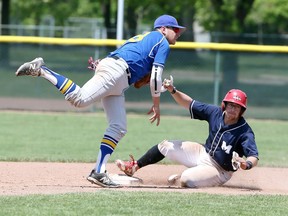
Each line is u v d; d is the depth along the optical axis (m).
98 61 24.66
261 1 100.50
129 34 69.69
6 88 57.41
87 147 38.56
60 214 18.64
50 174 28.30
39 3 110.12
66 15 112.44
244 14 75.69
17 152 35.75
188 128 48.91
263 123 54.06
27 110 57.56
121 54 23.66
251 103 56.59
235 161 23.27
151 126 49.47
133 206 19.91
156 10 98.44
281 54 56.06
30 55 57.03
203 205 20.39
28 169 29.50
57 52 56.75
